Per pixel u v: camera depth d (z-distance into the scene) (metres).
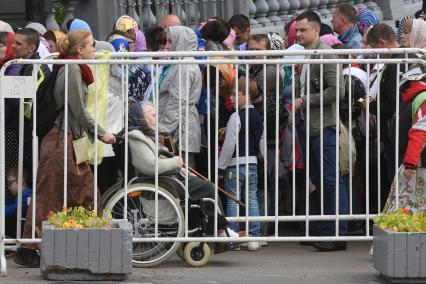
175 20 21.97
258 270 17.81
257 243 19.50
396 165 17.70
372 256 18.42
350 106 18.42
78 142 17.38
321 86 18.25
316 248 19.52
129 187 17.77
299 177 19.59
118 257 16.48
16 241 17.38
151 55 17.58
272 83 19.39
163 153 18.17
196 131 18.92
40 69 17.97
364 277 17.19
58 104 17.28
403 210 16.98
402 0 37.75
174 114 18.70
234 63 17.72
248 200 18.44
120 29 21.41
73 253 16.41
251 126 18.81
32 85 17.16
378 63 17.95
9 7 28.08
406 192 17.62
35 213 17.44
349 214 18.64
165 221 17.91
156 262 17.92
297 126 18.97
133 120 17.84
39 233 17.47
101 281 16.56
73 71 17.19
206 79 18.75
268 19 31.98
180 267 18.05
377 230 16.88
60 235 16.39
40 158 17.39
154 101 17.83
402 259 16.31
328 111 18.75
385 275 16.55
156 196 17.69
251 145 18.89
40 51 19.89
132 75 18.58
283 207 20.42
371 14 25.36
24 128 18.12
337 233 18.25
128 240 16.52
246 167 18.28
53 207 17.42
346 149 18.86
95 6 26.53
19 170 17.53
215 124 18.06
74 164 17.38
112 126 17.92
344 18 23.11
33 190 17.42
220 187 19.09
